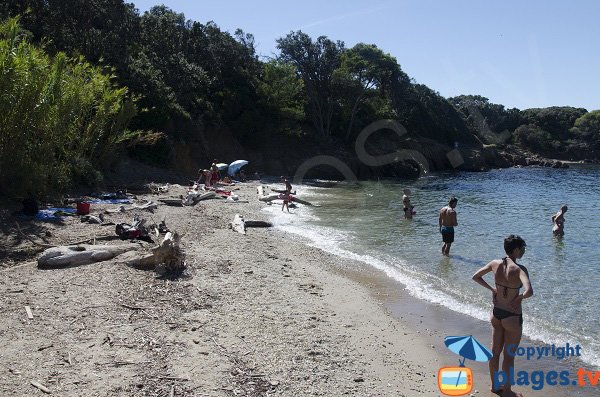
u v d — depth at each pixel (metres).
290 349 7.45
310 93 58.78
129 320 7.82
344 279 11.96
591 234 18.33
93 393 5.63
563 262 13.95
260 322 8.41
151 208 18.81
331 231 18.41
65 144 22.09
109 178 25.28
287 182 23.64
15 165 15.73
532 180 52.22
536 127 101.94
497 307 6.62
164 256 10.68
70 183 20.19
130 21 41.06
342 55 59.25
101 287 9.18
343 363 7.23
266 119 50.09
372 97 66.06
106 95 22.69
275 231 18.19
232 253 13.12
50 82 17.02
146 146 33.34
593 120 101.12
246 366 6.70
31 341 6.81
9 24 17.19
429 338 8.56
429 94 86.88
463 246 15.95
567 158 98.75
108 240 12.96
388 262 13.81
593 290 11.34
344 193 33.38
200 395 5.81
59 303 8.25
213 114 43.94
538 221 21.56
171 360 6.63
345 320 9.12
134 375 6.12
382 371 7.13
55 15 32.62
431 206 26.77
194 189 25.92
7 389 5.57
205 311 8.61
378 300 10.52
